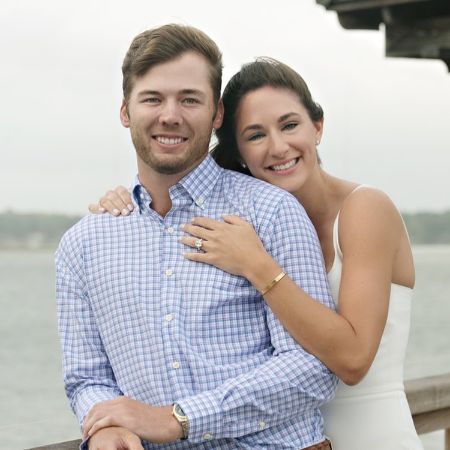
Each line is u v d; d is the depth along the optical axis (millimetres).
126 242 2504
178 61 2434
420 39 5262
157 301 2416
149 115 2438
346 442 2621
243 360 2393
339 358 2334
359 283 2465
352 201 2611
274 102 2637
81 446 2326
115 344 2465
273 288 2340
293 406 2338
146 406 2291
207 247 2416
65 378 2525
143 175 2525
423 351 22344
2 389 18594
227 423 2295
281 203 2459
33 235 99125
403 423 2633
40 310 38594
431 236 98375
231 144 2797
